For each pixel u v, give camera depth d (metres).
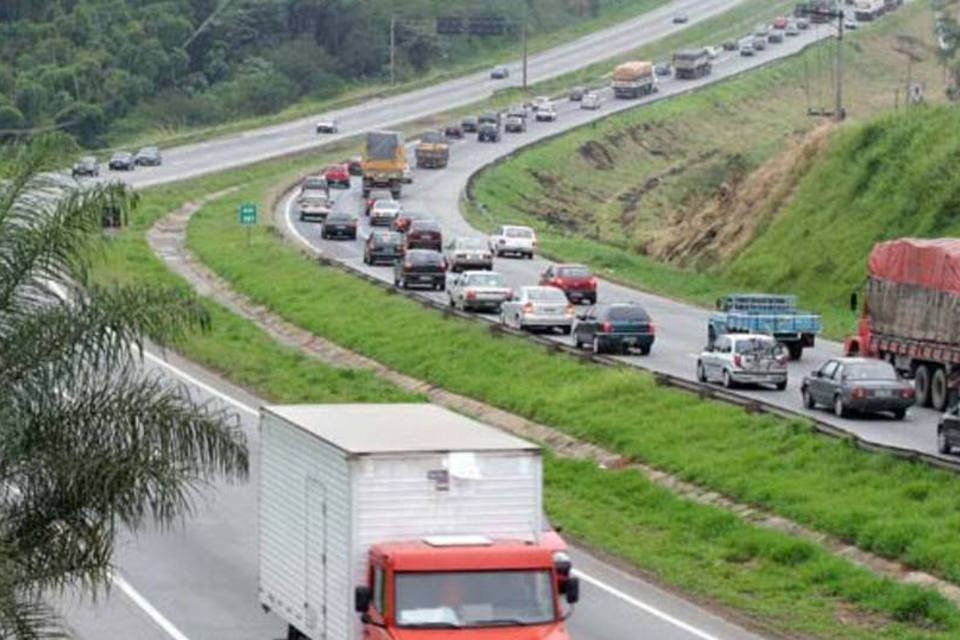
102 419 65.19
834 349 186.50
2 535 64.25
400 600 66.69
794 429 128.75
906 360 151.12
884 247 155.62
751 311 181.62
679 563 105.12
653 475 129.12
